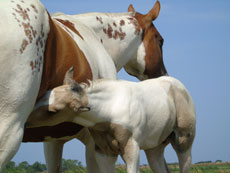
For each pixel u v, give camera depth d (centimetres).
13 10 321
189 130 527
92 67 432
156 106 482
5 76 303
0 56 301
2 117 306
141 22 597
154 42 612
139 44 598
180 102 521
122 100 435
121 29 563
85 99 403
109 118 427
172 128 516
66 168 711
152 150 523
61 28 406
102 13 552
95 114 417
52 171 480
